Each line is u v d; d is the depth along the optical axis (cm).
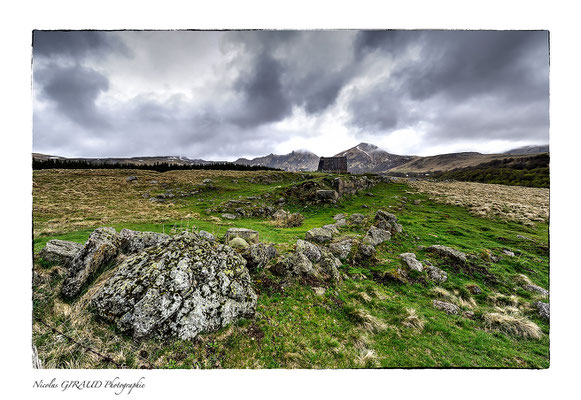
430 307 1212
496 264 1756
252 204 3828
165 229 2095
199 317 744
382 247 1867
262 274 1127
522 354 921
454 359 860
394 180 6881
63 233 1830
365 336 909
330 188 4244
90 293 789
